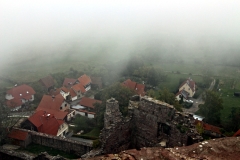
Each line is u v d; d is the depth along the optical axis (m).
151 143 25.27
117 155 15.75
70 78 94.81
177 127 23.00
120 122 25.34
